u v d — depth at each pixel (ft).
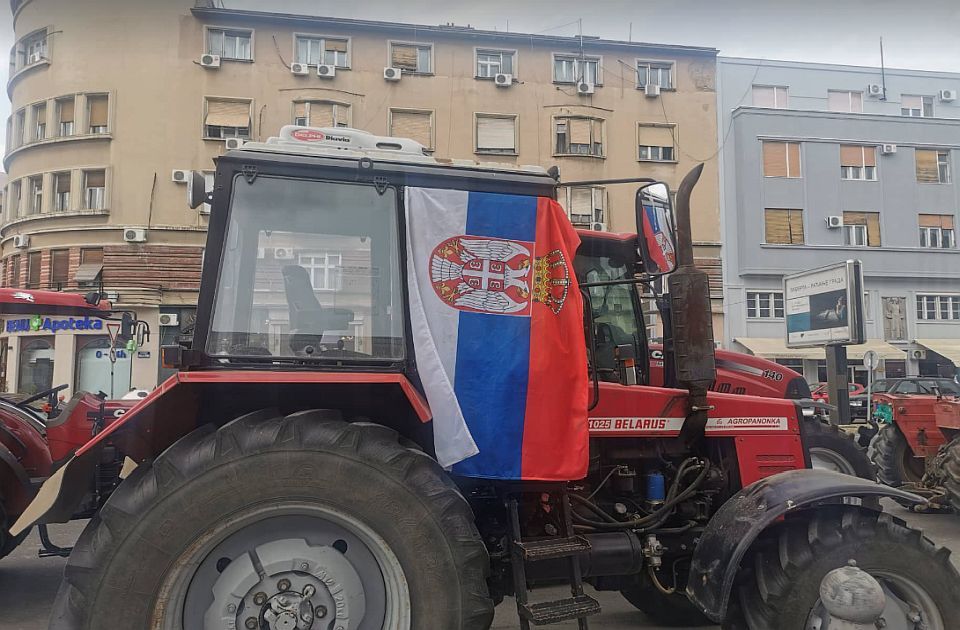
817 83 94.07
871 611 9.55
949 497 23.88
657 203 11.14
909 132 93.45
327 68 75.36
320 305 9.70
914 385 56.85
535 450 9.71
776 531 10.70
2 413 17.72
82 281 68.59
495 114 80.12
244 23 74.79
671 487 12.26
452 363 9.73
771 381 22.06
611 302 15.01
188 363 9.06
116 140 71.36
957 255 93.15
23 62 75.92
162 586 8.16
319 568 8.79
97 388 66.90
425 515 8.81
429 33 78.95
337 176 10.02
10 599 16.81
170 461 8.46
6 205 76.64
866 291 92.27
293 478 8.55
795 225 89.92
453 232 10.08
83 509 14.11
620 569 11.28
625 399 12.13
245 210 9.73
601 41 83.10
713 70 87.25
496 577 10.48
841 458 22.08
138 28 72.38
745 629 10.73
